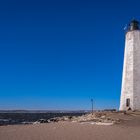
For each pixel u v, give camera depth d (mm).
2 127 38969
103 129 34469
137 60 54500
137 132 31594
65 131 32938
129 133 30812
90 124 41156
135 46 55188
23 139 27125
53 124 43188
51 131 33031
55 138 27703
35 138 27719
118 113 50031
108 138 27531
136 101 53062
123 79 56594
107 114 49844
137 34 55688
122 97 55969
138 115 47781
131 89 53875
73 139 27125
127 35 57281
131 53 55344
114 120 43594
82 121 46594
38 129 35406
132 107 53250
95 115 50312
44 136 29016
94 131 32656
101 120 44812
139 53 54719
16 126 40469
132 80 54000
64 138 27703
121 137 28094
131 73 54469
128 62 55625
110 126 38031
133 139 26969
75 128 35875
